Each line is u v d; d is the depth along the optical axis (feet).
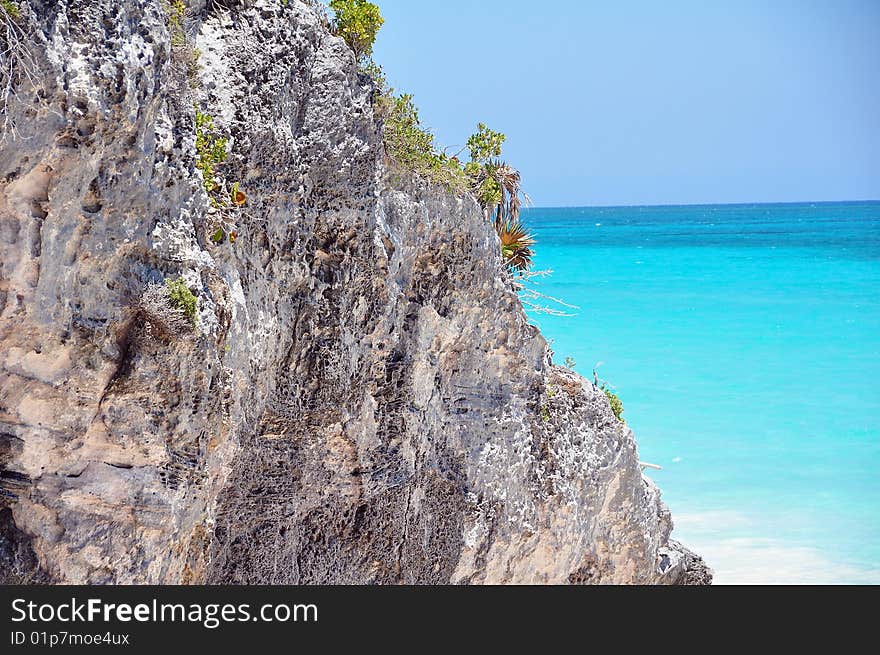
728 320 264.93
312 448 53.72
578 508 78.69
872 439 157.38
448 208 64.64
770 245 525.75
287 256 49.93
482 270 68.33
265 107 47.52
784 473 142.82
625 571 88.69
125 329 37.09
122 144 35.29
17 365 35.40
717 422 167.53
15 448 36.42
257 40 48.14
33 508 36.94
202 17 46.91
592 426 83.30
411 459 61.05
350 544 57.26
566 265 427.74
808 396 184.03
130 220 36.24
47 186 33.53
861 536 120.37
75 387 36.27
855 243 520.42
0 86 31.30
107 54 33.99
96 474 37.42
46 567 37.22
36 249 33.86
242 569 50.98
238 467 49.93
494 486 68.90
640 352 224.33
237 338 44.06
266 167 47.57
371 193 54.75
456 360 67.56
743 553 117.08
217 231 43.45
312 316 52.01
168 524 38.96
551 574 76.74
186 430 38.91
